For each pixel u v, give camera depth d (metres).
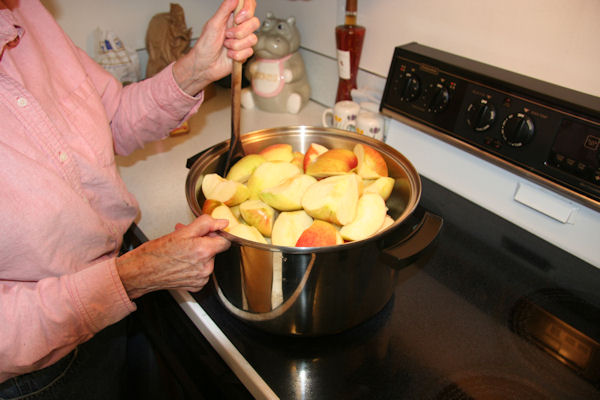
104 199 0.62
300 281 0.48
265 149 0.71
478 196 0.78
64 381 0.67
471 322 0.58
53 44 0.60
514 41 0.68
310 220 0.58
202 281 0.53
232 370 0.56
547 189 0.67
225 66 0.70
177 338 0.69
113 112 0.73
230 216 0.57
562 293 0.62
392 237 0.53
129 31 1.14
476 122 0.70
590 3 0.58
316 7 1.03
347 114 0.93
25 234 0.48
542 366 0.52
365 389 0.49
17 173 0.47
